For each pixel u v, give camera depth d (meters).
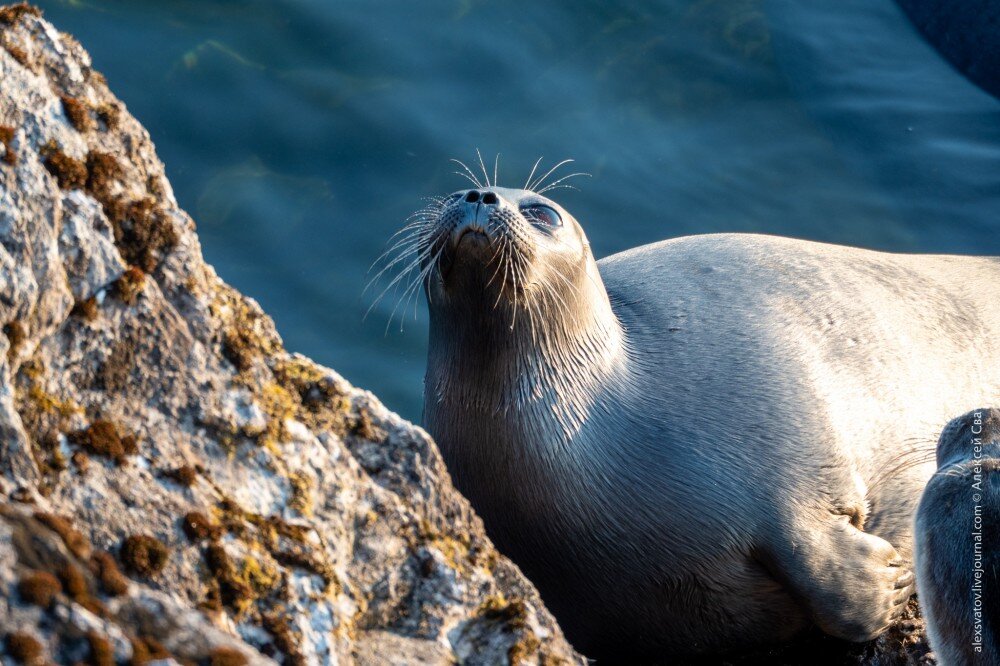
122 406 16.56
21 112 17.69
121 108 19.23
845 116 45.69
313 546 16.52
